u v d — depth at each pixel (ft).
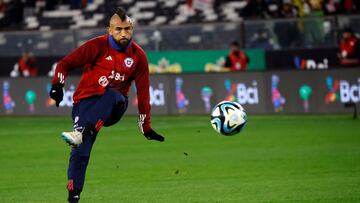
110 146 197.26
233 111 106.32
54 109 292.40
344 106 263.90
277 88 270.26
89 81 102.58
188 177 144.46
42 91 293.64
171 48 299.58
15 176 149.07
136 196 124.47
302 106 268.62
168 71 300.40
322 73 265.95
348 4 322.55
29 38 310.86
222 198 121.19
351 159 162.81
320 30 283.59
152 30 301.02
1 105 299.38
